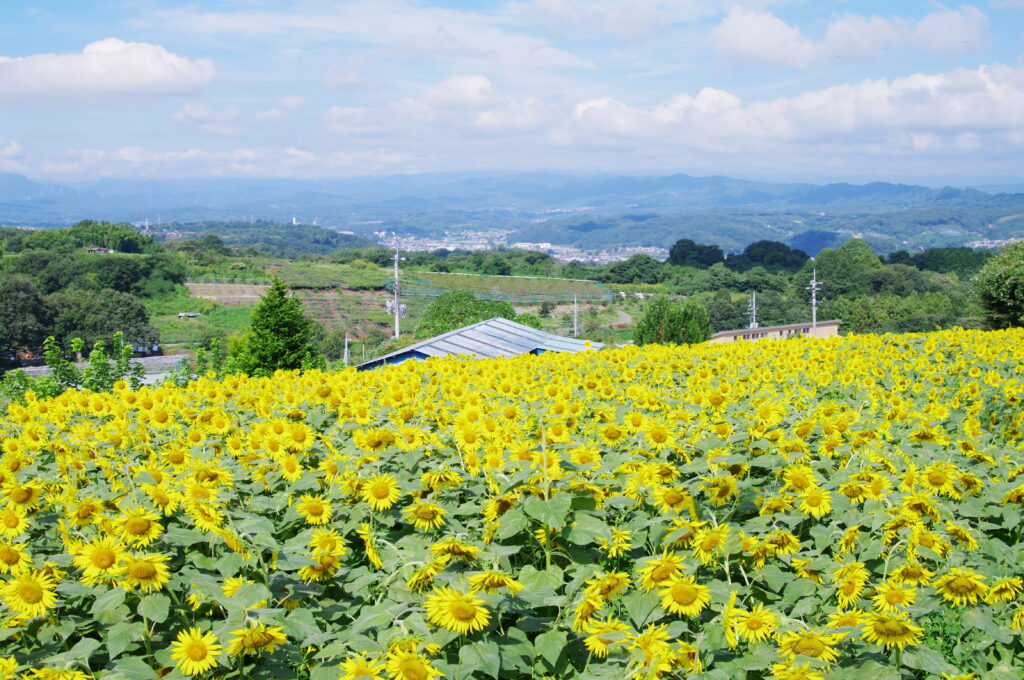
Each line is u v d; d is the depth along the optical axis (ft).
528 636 12.94
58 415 24.30
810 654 11.03
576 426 20.51
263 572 12.56
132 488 15.23
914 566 12.63
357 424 19.95
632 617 11.96
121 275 334.65
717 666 11.42
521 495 14.02
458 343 82.02
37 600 11.64
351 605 13.62
